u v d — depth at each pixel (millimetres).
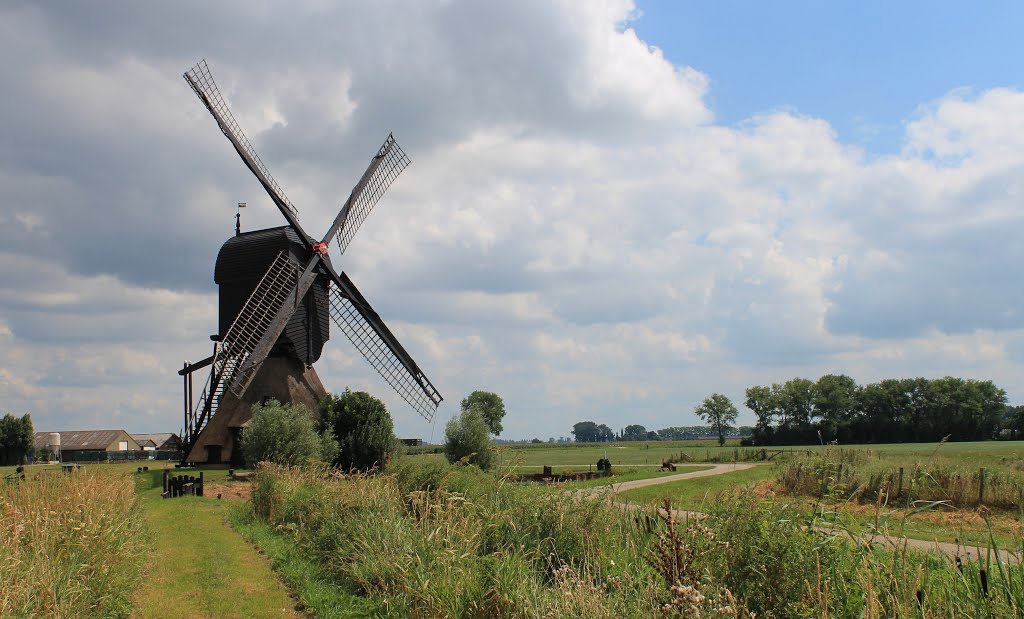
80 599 8992
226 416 41156
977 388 109500
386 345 46719
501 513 11422
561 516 10695
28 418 94375
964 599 7395
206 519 20984
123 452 110688
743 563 7340
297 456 33688
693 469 46500
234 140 41188
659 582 7648
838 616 6789
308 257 44406
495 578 8352
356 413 40812
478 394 139625
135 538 12859
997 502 21453
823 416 116312
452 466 15852
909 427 112438
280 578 12469
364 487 15797
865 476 22594
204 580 12242
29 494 12867
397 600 9258
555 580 8586
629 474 40844
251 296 40906
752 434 126875
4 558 8477
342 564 12031
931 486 22578
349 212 47625
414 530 11453
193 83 39562
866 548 7523
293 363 44031
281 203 43062
